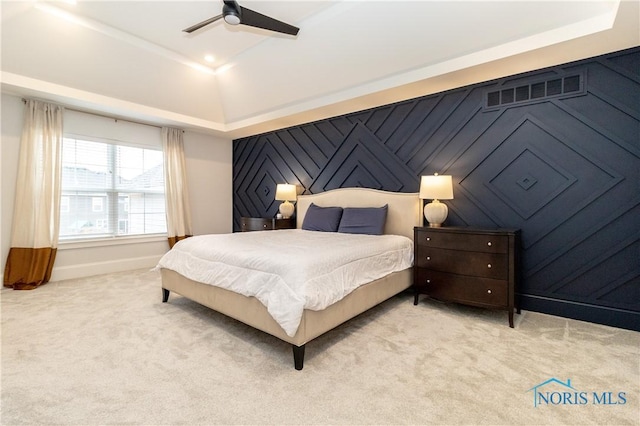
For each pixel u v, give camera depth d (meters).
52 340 2.12
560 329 2.35
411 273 3.19
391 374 1.71
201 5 2.87
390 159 3.77
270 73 3.88
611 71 2.43
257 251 2.22
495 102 2.99
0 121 3.41
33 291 3.35
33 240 3.56
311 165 4.66
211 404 1.45
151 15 3.03
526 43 2.42
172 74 4.04
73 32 3.12
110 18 3.07
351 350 2.00
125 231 4.54
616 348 2.01
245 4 2.78
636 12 1.91
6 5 2.69
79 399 1.47
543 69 2.73
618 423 1.31
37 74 3.28
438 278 2.82
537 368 1.76
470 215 3.16
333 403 1.46
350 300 2.21
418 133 3.53
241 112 4.78
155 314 2.66
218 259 2.38
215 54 3.81
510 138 2.91
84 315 2.62
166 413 1.38
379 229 3.39
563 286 2.64
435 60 2.89
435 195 3.03
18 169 3.51
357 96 3.52
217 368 1.77
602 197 2.47
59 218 3.76
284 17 3.00
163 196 4.99
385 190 3.81
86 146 4.12
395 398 1.49
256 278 2.02
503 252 2.46
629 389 1.56
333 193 4.20
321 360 1.87
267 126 4.91
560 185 2.65
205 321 2.51
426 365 1.81
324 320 1.94
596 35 2.17
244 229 4.96
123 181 4.51
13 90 3.33
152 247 4.80
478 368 1.77
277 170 5.19
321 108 3.96
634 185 2.35
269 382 1.63
